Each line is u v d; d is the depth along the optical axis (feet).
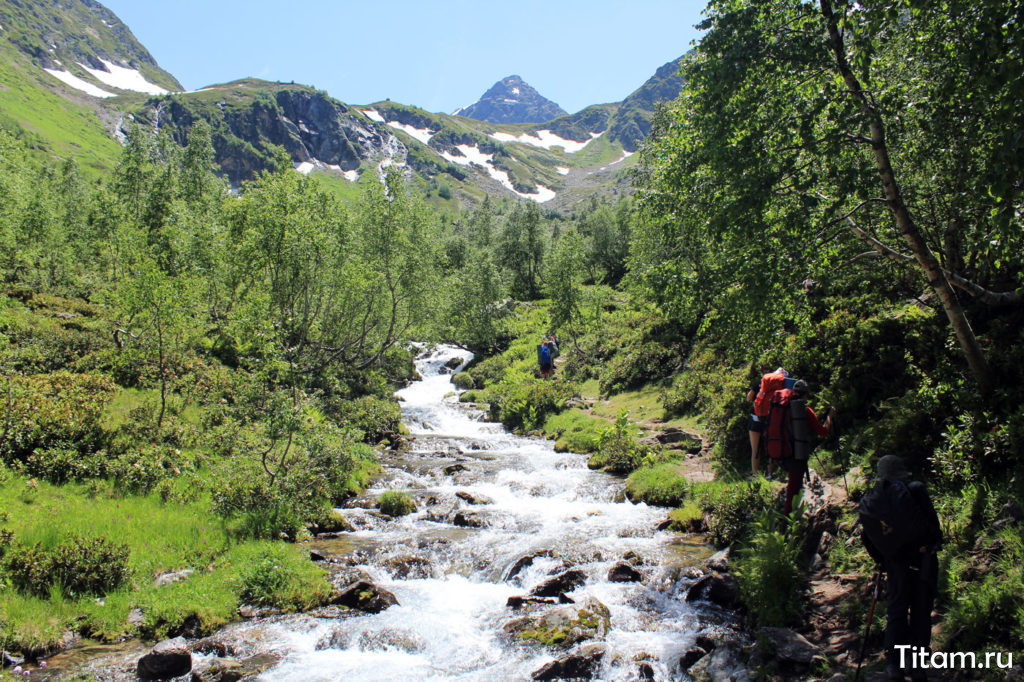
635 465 54.70
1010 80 19.17
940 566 21.42
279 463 44.86
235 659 24.18
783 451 29.19
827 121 28.27
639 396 79.41
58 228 118.83
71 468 40.57
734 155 27.89
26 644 24.07
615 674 22.31
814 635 22.21
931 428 28.02
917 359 34.24
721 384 56.65
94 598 27.84
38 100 626.64
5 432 39.81
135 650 24.88
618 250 222.89
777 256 27.96
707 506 39.04
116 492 40.09
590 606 27.71
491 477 55.57
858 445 33.19
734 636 24.32
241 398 47.06
